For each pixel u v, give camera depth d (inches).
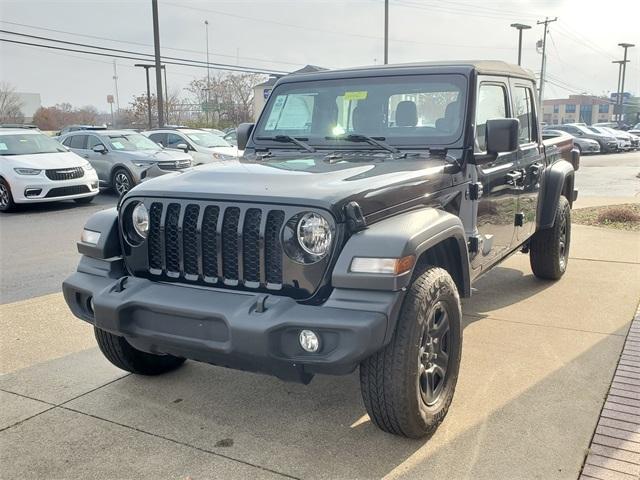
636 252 296.5
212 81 2126.0
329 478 114.9
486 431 129.9
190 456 123.5
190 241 125.3
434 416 126.5
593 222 382.0
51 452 125.6
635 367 160.7
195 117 2123.5
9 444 128.9
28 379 161.0
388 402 117.7
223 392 153.1
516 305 216.2
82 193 514.3
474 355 170.6
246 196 118.1
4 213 485.1
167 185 130.9
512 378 155.4
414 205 131.3
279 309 110.5
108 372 165.8
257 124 182.9
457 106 157.2
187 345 118.1
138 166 564.7
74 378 161.8
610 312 206.4
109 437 131.4
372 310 107.3
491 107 172.9
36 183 483.2
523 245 221.8
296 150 171.0
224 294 119.0
